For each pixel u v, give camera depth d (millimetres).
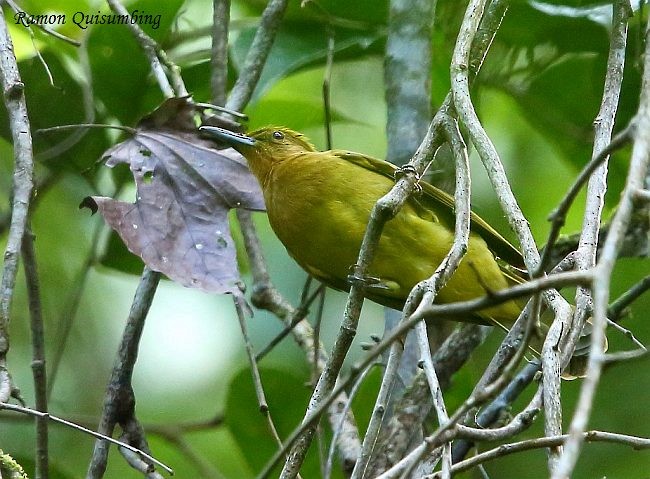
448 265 6484
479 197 13305
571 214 13117
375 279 9250
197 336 14344
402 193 6996
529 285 4625
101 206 8695
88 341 13609
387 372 6363
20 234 7500
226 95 10484
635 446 5969
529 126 13406
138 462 8562
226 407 11094
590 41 11602
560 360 6320
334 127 14016
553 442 5688
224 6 10422
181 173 9156
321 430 9828
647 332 12922
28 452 13023
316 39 11430
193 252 8750
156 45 9977
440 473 5789
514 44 11773
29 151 7863
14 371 13188
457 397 11039
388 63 10680
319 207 9461
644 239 10250
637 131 4926
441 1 11688
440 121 7320
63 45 11828
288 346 13766
